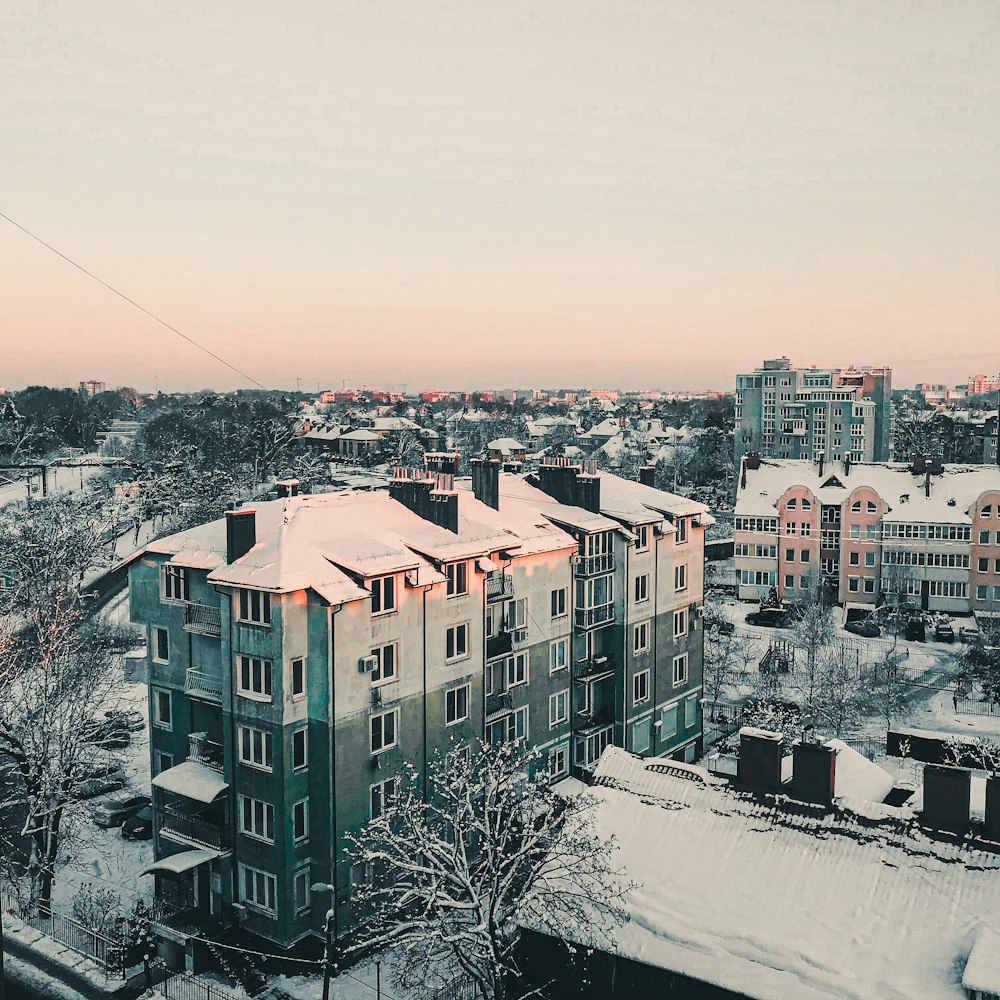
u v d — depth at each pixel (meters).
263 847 38.34
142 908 40.19
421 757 42.34
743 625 95.00
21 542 90.00
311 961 36.88
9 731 43.94
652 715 57.72
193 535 42.91
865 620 92.81
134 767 58.31
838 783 40.25
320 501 44.97
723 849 34.28
